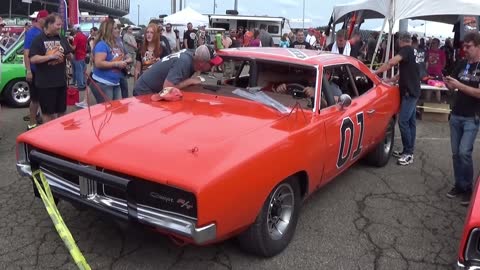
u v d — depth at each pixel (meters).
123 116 3.71
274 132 3.46
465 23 12.22
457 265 2.62
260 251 3.39
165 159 2.93
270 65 4.50
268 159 3.16
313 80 4.23
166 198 2.85
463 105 4.73
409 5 9.70
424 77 9.98
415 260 3.62
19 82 9.20
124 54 6.90
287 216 3.61
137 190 2.93
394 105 5.76
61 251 3.49
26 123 7.81
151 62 7.48
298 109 3.90
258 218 3.23
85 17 25.80
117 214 3.04
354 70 5.07
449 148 7.15
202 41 19.17
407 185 5.34
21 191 4.63
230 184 2.85
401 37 5.91
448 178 5.67
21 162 3.58
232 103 4.13
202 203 2.70
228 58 4.69
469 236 2.57
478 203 2.79
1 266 3.26
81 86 11.55
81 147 3.17
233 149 3.08
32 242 3.61
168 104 4.08
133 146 3.11
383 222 4.30
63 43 6.16
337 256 3.61
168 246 3.62
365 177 5.56
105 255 3.46
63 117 3.82
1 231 3.77
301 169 3.55
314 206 4.60
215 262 3.42
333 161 4.17
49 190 3.34
